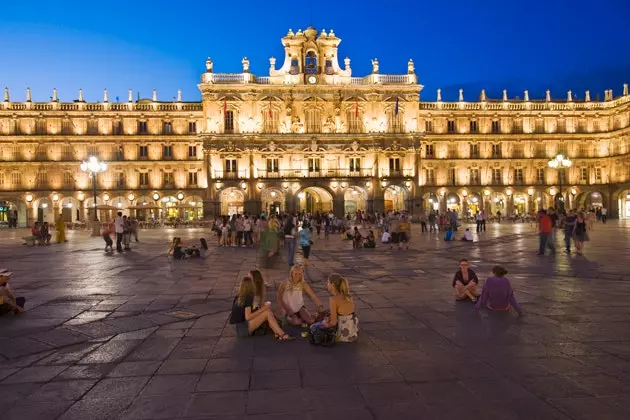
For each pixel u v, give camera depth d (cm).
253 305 1177
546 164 9062
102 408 782
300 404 784
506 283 1379
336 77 8356
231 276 2161
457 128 9056
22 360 1015
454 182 8994
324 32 8356
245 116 8162
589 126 9212
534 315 1330
